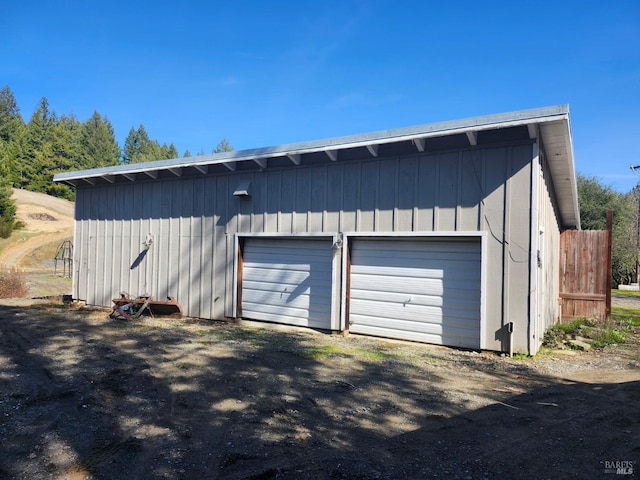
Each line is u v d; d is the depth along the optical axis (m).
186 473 3.01
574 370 6.12
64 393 4.67
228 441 3.54
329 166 8.70
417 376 5.61
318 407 4.38
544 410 4.33
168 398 4.57
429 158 7.65
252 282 9.81
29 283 18.77
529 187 6.80
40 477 2.93
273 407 4.36
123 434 3.66
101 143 77.75
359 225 8.31
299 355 6.67
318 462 3.17
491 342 7.04
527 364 6.39
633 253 26.28
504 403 4.54
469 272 7.44
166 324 9.40
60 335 7.73
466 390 5.02
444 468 3.08
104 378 5.22
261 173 9.58
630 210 27.92
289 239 9.35
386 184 8.05
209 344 7.33
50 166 59.53
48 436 3.60
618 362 6.73
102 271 12.21
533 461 3.19
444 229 7.46
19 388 4.82
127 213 11.80
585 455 3.30
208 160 9.69
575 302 11.69
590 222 25.38
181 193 10.84
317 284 8.97
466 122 6.72
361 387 5.07
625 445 3.49
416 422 3.99
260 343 7.53
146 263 11.37
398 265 8.11
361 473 3.00
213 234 10.27
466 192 7.30
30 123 70.75
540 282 7.71
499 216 7.02
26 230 36.78
